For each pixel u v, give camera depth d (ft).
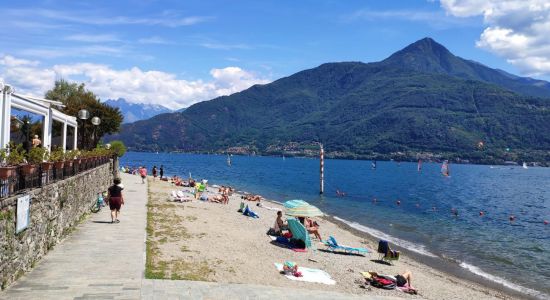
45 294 32.78
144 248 50.60
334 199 186.29
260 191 211.82
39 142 62.95
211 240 64.28
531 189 290.35
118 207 66.64
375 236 98.12
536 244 99.35
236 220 91.09
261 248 64.64
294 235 70.74
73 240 51.80
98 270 40.24
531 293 60.08
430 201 197.57
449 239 101.24
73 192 58.23
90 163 76.02
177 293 36.78
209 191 170.09
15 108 59.47
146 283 38.17
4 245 31.68
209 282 41.63
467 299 53.67
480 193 251.80
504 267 74.84
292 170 469.98
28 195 36.94
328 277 52.13
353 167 603.67
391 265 67.21
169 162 605.73
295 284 46.78
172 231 66.74
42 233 42.63
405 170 533.96
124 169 229.66
